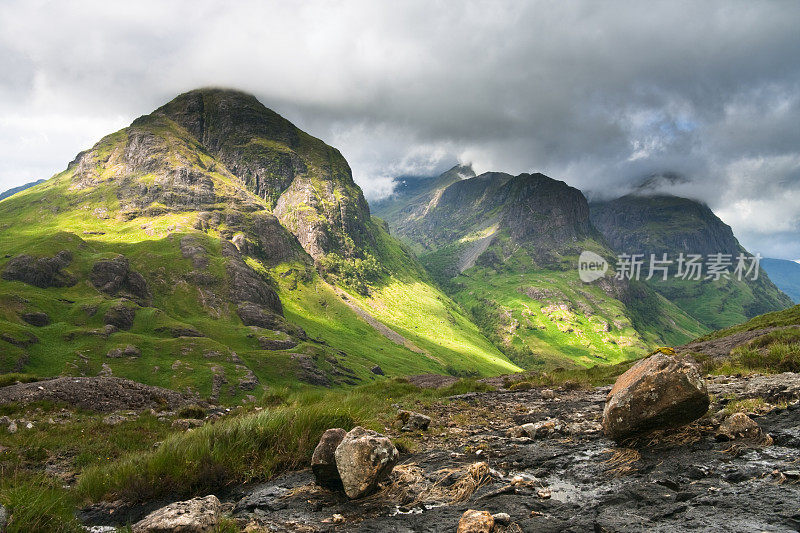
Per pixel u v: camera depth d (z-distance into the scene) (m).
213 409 21.59
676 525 4.05
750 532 3.65
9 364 119.50
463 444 9.26
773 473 4.97
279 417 9.01
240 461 7.64
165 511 4.95
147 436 14.25
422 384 54.56
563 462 6.75
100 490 7.02
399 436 10.41
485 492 5.72
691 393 6.81
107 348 143.50
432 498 5.70
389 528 4.80
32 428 14.75
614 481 5.66
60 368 127.00
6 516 4.65
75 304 169.25
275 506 5.90
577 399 16.44
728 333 59.56
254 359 166.75
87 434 14.12
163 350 151.88
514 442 8.84
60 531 4.97
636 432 7.28
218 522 4.99
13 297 158.38
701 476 5.39
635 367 9.46
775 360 17.23
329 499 6.05
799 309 58.19
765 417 7.61
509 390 24.62
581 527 4.25
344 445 6.21
